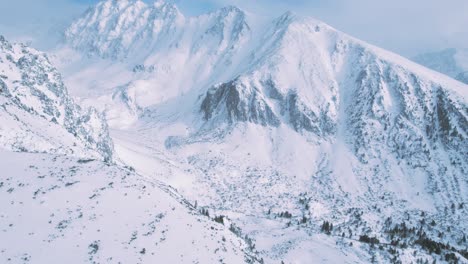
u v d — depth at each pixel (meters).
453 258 109.94
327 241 108.06
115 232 48.12
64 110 121.56
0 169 60.25
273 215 154.38
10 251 42.25
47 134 94.75
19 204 50.72
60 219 48.81
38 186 55.56
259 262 56.25
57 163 65.06
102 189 57.00
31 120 97.75
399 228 150.38
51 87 120.50
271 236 109.06
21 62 117.00
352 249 102.56
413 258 102.56
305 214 160.12
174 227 52.12
